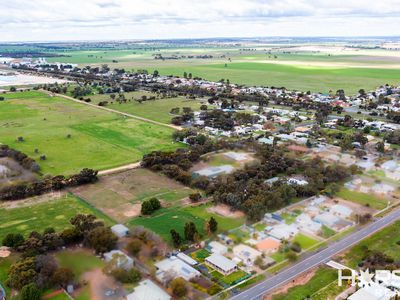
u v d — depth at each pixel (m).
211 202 188.12
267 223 169.75
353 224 169.75
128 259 136.38
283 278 133.12
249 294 125.00
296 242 154.12
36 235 149.75
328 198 195.75
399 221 171.75
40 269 129.00
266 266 139.75
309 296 123.50
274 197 181.12
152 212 177.12
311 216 175.75
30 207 180.62
